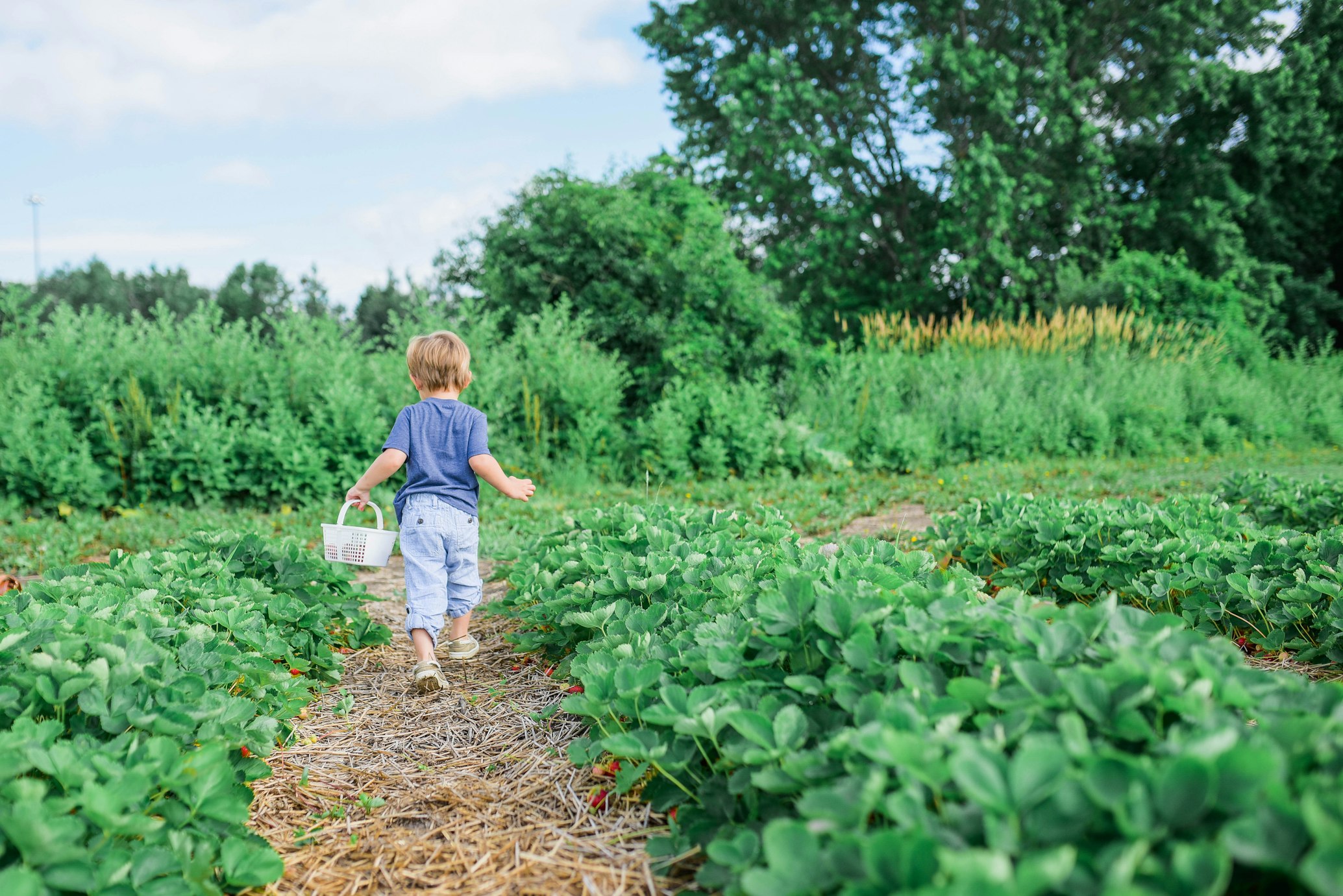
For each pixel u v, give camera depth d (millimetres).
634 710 2098
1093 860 1157
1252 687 1548
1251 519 4840
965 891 1013
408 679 3357
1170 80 18641
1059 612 1955
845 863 1274
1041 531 3762
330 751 2623
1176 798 1172
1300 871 991
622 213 10859
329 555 3307
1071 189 18562
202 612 2742
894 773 1488
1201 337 15602
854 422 10367
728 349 11164
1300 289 21562
